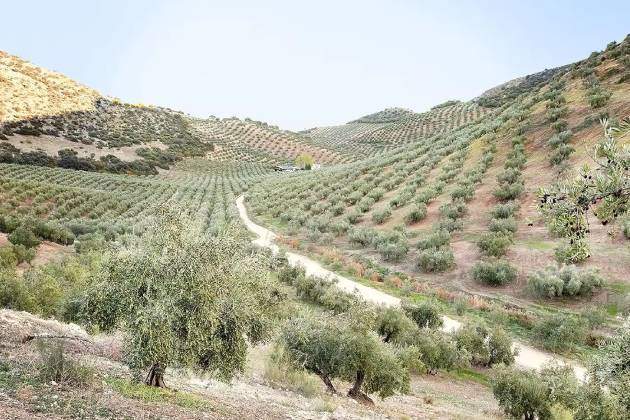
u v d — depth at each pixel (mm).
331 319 17062
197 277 9742
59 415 6809
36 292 19938
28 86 137000
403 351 21734
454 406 18344
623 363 8664
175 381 12352
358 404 15086
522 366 23547
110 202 62625
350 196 60812
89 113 144375
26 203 55531
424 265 37906
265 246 45000
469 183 51125
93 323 10328
